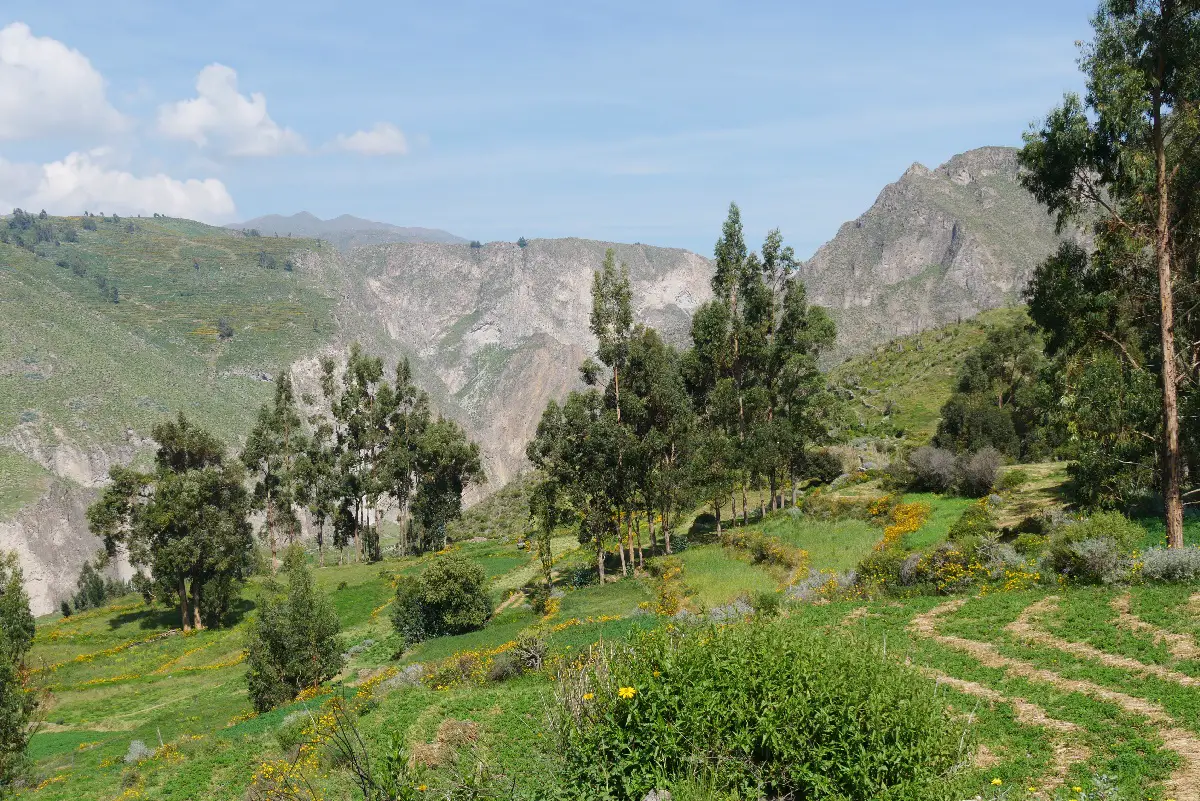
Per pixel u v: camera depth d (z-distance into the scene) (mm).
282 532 113562
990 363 109500
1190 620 21250
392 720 23875
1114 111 32219
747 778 9734
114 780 32406
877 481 77438
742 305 88375
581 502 64812
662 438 64562
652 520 70812
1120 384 36625
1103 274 37000
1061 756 14406
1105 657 19984
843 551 48719
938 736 10008
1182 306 36438
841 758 9617
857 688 10219
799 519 62500
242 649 68562
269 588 74688
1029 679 19094
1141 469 37500
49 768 40625
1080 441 39531
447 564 56344
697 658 10695
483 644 48844
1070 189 36750
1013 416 89500
